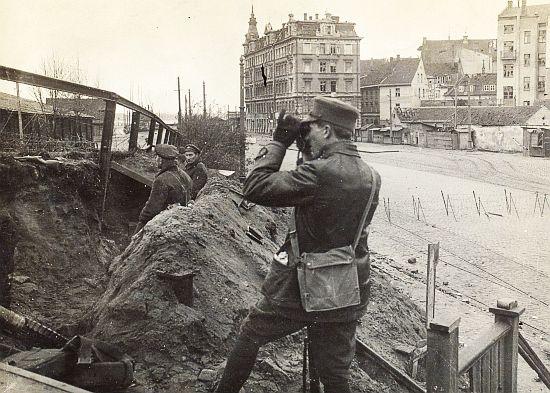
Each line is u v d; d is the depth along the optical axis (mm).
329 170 3102
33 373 2986
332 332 3264
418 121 62906
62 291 6188
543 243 15508
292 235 3242
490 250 14914
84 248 7172
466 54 78875
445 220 19219
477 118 54844
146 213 7211
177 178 7438
